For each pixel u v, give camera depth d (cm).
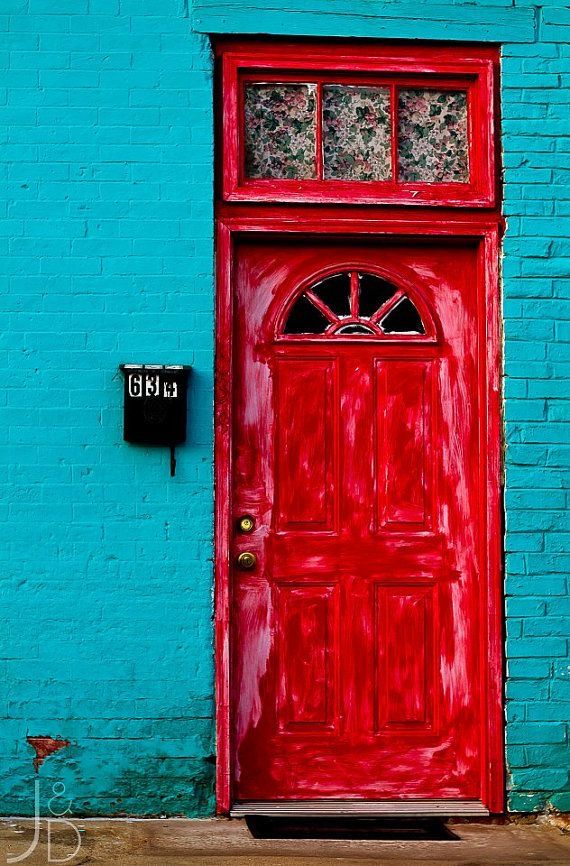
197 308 451
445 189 468
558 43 470
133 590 445
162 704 444
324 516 465
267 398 464
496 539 458
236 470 461
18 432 444
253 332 464
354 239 464
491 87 468
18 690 441
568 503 460
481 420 464
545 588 458
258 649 459
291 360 466
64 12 453
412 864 394
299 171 468
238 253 464
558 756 455
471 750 464
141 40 454
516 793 453
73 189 450
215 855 399
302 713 460
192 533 447
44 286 448
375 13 462
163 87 454
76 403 446
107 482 446
